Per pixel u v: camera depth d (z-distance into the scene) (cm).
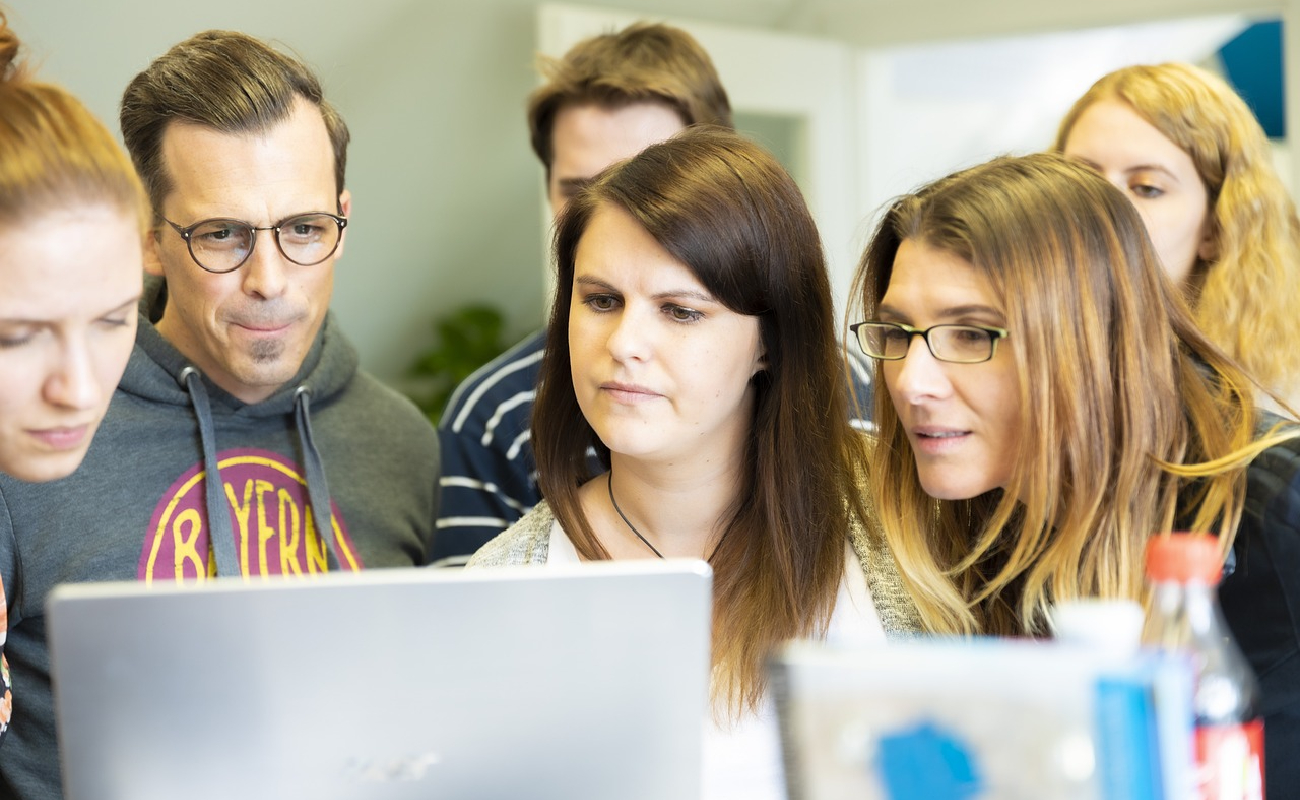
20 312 101
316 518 173
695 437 131
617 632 90
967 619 131
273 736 88
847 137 406
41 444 107
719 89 219
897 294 125
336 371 183
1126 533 120
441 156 400
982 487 125
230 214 151
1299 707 117
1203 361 129
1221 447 122
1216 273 203
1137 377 119
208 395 168
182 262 154
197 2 340
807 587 137
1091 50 577
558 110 212
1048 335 117
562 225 138
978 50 575
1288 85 347
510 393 202
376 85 379
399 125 389
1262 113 530
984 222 119
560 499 144
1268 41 532
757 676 132
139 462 162
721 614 137
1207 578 84
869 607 138
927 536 135
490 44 390
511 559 145
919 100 621
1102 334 119
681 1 404
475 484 199
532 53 396
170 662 87
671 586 90
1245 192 201
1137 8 366
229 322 156
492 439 200
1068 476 120
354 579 88
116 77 332
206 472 165
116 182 105
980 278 119
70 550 155
